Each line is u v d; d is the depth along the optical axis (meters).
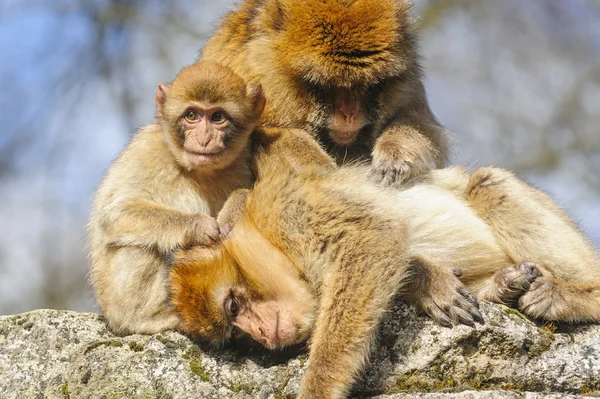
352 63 12.20
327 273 10.35
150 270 11.35
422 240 11.41
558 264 11.77
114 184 12.02
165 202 11.97
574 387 10.27
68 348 11.15
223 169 11.96
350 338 9.95
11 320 11.39
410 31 13.04
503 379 10.20
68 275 28.44
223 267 10.39
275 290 10.37
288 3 12.66
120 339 10.61
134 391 10.17
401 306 10.53
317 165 11.46
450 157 14.10
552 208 12.29
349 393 9.98
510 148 30.80
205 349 10.48
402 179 12.33
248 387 10.12
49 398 10.74
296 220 10.57
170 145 11.95
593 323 11.11
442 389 9.99
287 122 12.59
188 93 11.76
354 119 12.41
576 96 31.66
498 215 11.99
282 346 10.32
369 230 10.41
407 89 12.98
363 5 12.34
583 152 30.45
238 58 13.08
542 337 10.41
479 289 11.52
